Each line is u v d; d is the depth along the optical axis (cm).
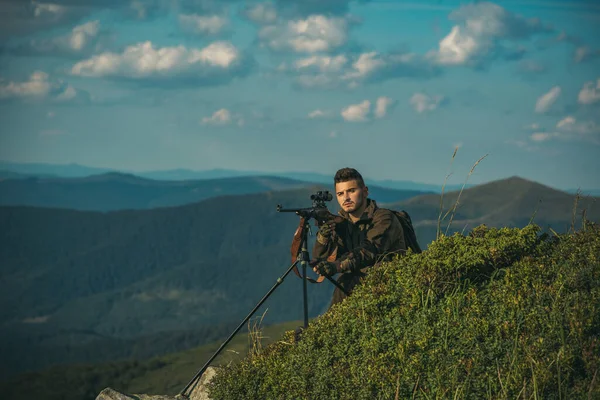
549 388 705
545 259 923
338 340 846
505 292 852
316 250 1005
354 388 767
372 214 984
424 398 731
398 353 784
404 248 995
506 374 721
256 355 951
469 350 766
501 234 968
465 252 912
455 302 852
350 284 993
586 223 1014
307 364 832
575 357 728
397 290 894
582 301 805
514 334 779
